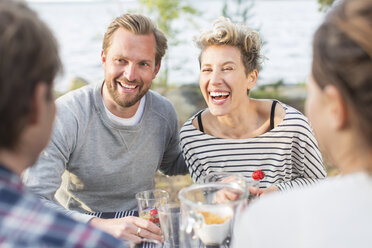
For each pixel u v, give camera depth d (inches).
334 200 22.6
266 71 278.8
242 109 69.0
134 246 40.0
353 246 21.1
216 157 71.9
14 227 22.0
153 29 68.7
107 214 61.3
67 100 68.2
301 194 24.1
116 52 65.9
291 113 68.7
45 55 24.2
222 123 71.0
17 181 24.3
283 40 390.0
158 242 40.1
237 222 38.6
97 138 68.8
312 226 22.4
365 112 22.8
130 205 73.8
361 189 22.5
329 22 24.6
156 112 74.8
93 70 314.0
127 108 70.1
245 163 70.9
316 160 68.8
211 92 67.3
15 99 23.1
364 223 21.4
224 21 65.7
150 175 75.5
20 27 23.2
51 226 23.1
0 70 22.5
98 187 71.2
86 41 459.8
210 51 65.8
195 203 37.8
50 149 63.4
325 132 26.2
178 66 223.5
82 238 23.4
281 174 70.4
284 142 68.5
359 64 22.6
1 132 23.6
